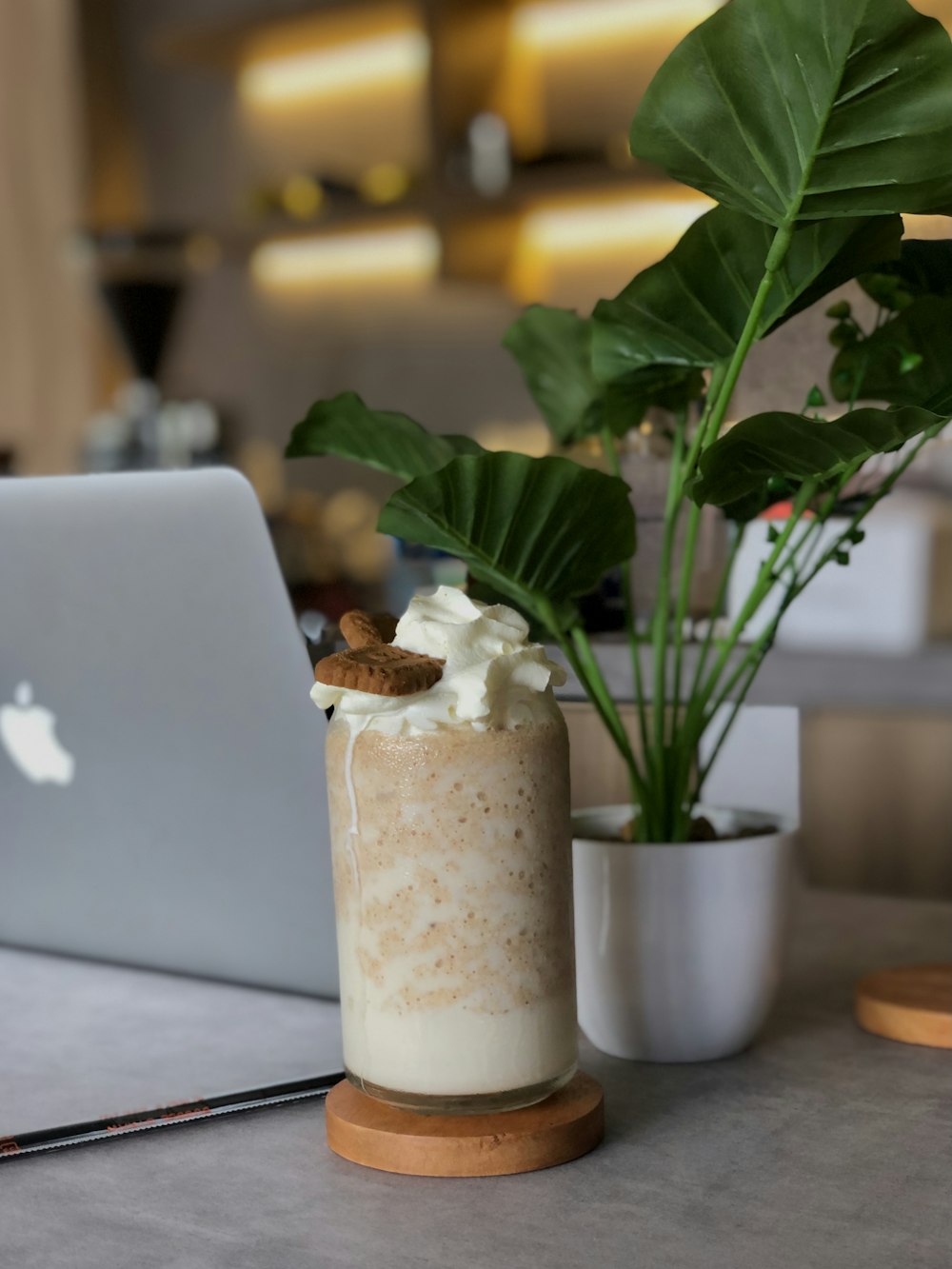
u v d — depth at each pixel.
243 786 0.83
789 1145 0.69
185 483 0.78
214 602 0.79
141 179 3.15
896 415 0.67
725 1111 0.72
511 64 2.70
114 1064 0.78
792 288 0.74
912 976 0.84
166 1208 0.66
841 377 0.81
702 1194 0.65
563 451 0.98
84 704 0.86
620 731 0.79
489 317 2.88
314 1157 0.69
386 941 0.68
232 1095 0.74
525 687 0.69
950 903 1.02
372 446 0.81
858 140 0.65
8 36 3.13
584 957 0.78
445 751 0.67
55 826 0.90
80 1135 0.71
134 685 0.84
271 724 0.80
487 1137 0.67
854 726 1.59
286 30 2.86
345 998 0.71
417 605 0.69
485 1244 0.62
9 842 0.93
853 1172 0.67
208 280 3.12
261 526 0.77
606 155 2.62
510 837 0.68
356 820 0.69
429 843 0.68
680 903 0.76
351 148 2.97
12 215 3.18
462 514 0.72
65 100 3.13
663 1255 0.61
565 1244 0.62
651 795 0.79
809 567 1.04
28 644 0.87
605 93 2.65
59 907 0.92
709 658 0.98
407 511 0.72
